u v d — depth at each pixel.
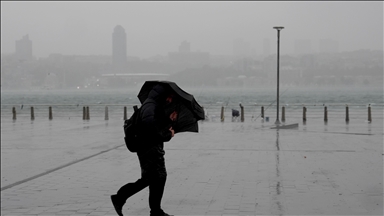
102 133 22.48
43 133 22.73
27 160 13.95
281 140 18.16
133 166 12.34
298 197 8.19
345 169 11.04
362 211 7.12
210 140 18.31
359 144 16.44
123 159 13.64
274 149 15.25
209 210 7.43
